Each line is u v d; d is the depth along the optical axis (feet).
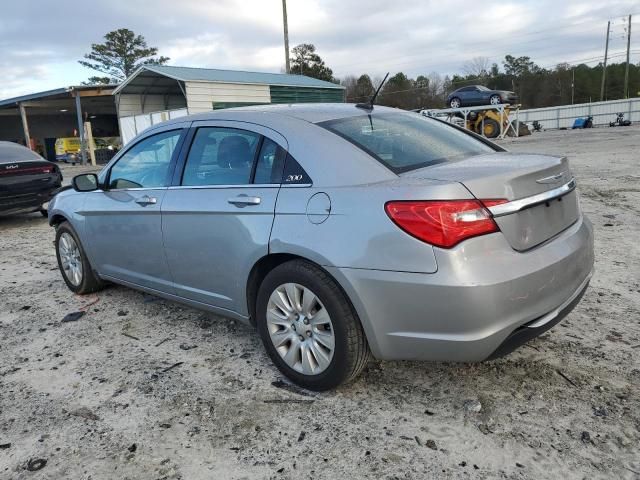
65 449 8.58
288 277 9.60
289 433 8.70
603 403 9.00
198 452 8.35
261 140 10.52
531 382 9.76
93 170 82.23
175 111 73.26
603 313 12.64
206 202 10.99
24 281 18.54
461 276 7.77
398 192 8.27
